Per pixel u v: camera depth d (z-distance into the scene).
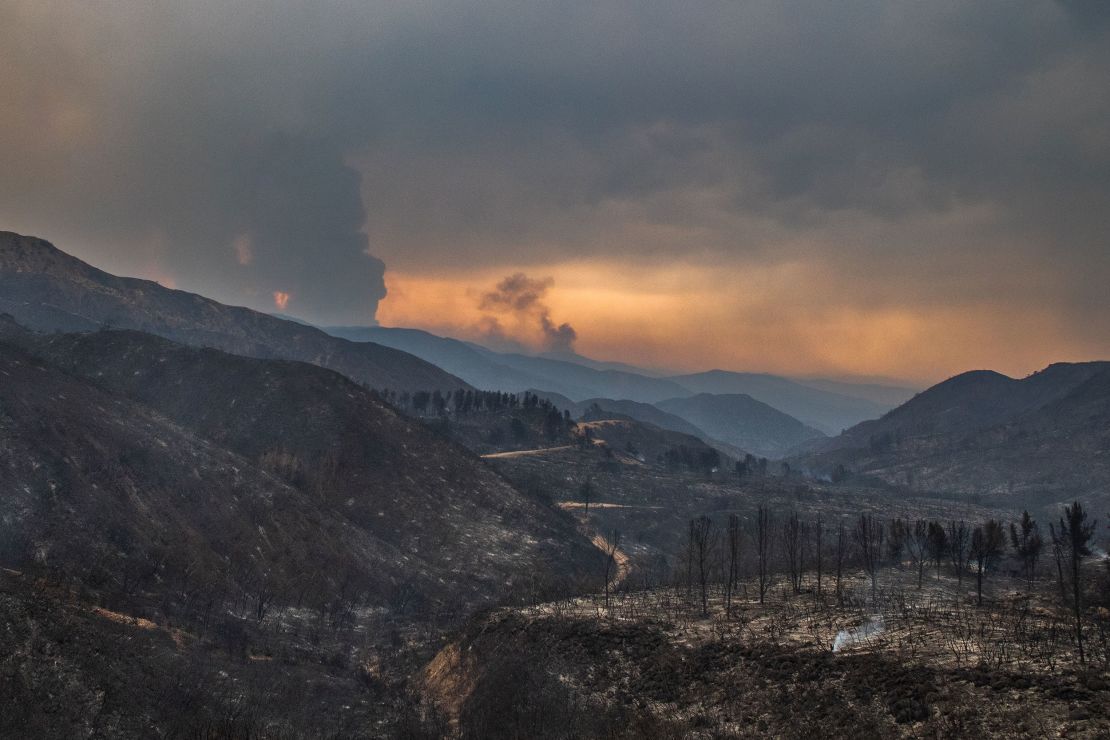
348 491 160.88
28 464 96.19
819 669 55.44
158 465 118.88
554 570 151.75
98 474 105.19
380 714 70.50
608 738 55.31
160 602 85.00
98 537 92.19
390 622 114.06
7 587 61.78
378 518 155.75
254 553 115.00
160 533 102.75
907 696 47.75
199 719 57.06
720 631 69.12
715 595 88.50
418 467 180.00
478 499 178.00
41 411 108.69
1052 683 44.97
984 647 54.25
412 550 148.88
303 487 156.75
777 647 61.56
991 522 91.12
